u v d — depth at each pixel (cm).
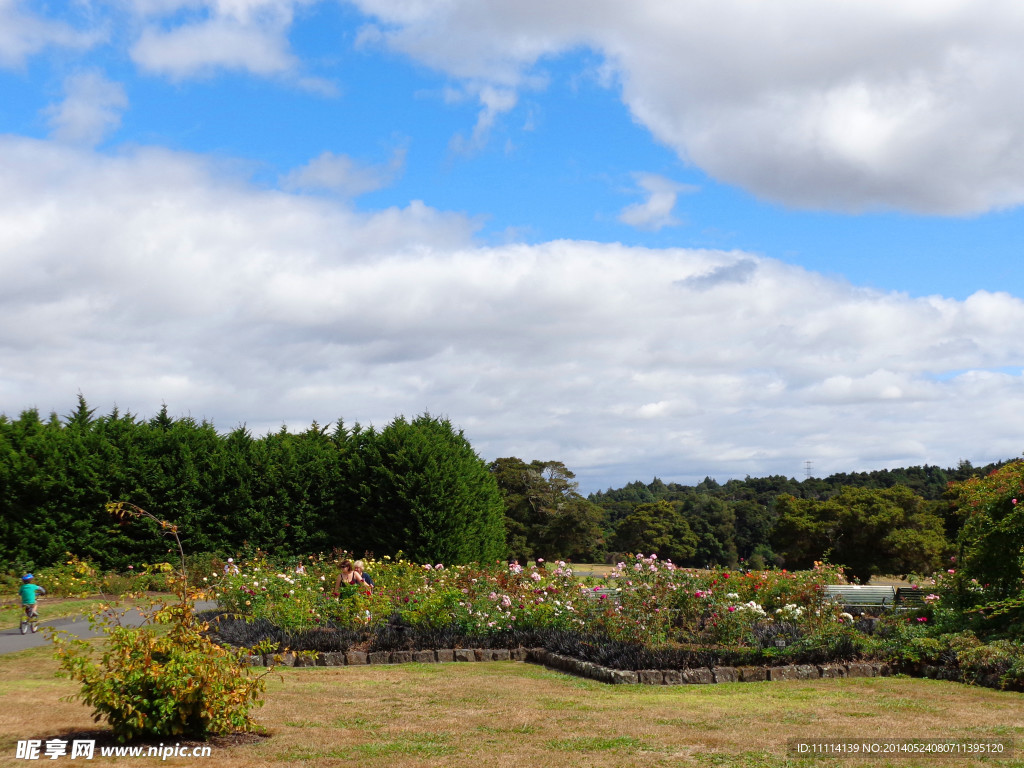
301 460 2405
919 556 4034
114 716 602
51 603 1730
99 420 2298
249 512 2258
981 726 682
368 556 2138
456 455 2459
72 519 2088
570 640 1088
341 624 1265
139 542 2141
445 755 585
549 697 825
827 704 784
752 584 1381
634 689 876
